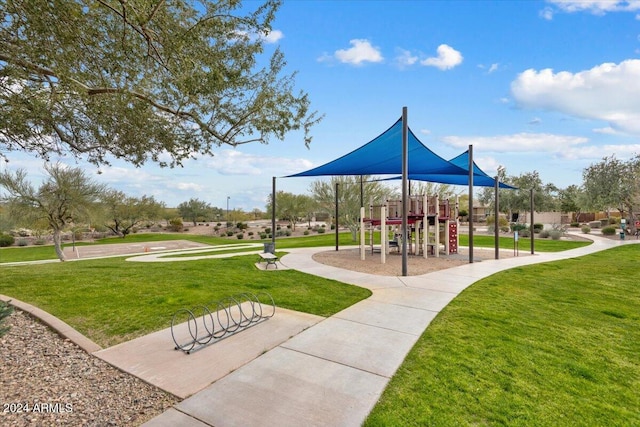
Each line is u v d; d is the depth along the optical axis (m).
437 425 2.37
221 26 3.87
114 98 4.18
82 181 17.41
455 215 13.29
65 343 3.84
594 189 25.17
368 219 13.09
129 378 3.06
